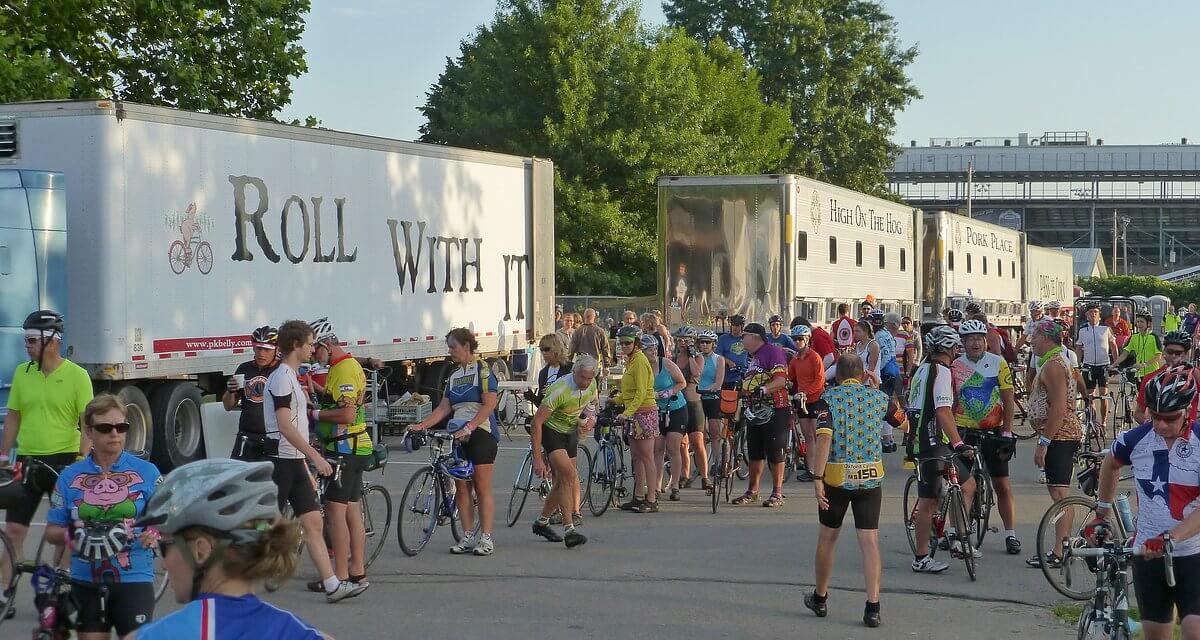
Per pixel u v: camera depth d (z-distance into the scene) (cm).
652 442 1892
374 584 1366
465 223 2991
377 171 2667
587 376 1577
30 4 3831
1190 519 781
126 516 833
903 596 1318
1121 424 3284
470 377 1534
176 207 2150
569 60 6481
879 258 4291
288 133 2402
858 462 1185
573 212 6512
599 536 1681
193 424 2211
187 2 4222
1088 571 1325
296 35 4684
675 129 6700
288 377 1218
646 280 6600
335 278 2538
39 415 1207
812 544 1627
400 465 2442
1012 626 1188
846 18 9594
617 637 1137
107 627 821
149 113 2094
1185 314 4809
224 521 442
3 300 1916
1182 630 797
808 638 1138
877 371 2486
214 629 436
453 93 7494
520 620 1202
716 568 1464
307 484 1252
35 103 2039
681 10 9125
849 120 9319
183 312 2164
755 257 3353
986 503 1489
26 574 1350
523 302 3266
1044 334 1504
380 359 2661
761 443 1969
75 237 2030
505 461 2508
